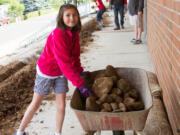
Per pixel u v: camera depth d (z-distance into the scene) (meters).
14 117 3.38
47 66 2.38
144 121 1.81
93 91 2.35
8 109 3.56
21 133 2.56
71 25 2.21
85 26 12.04
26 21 15.59
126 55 6.24
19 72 4.88
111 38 8.73
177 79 2.25
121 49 6.93
